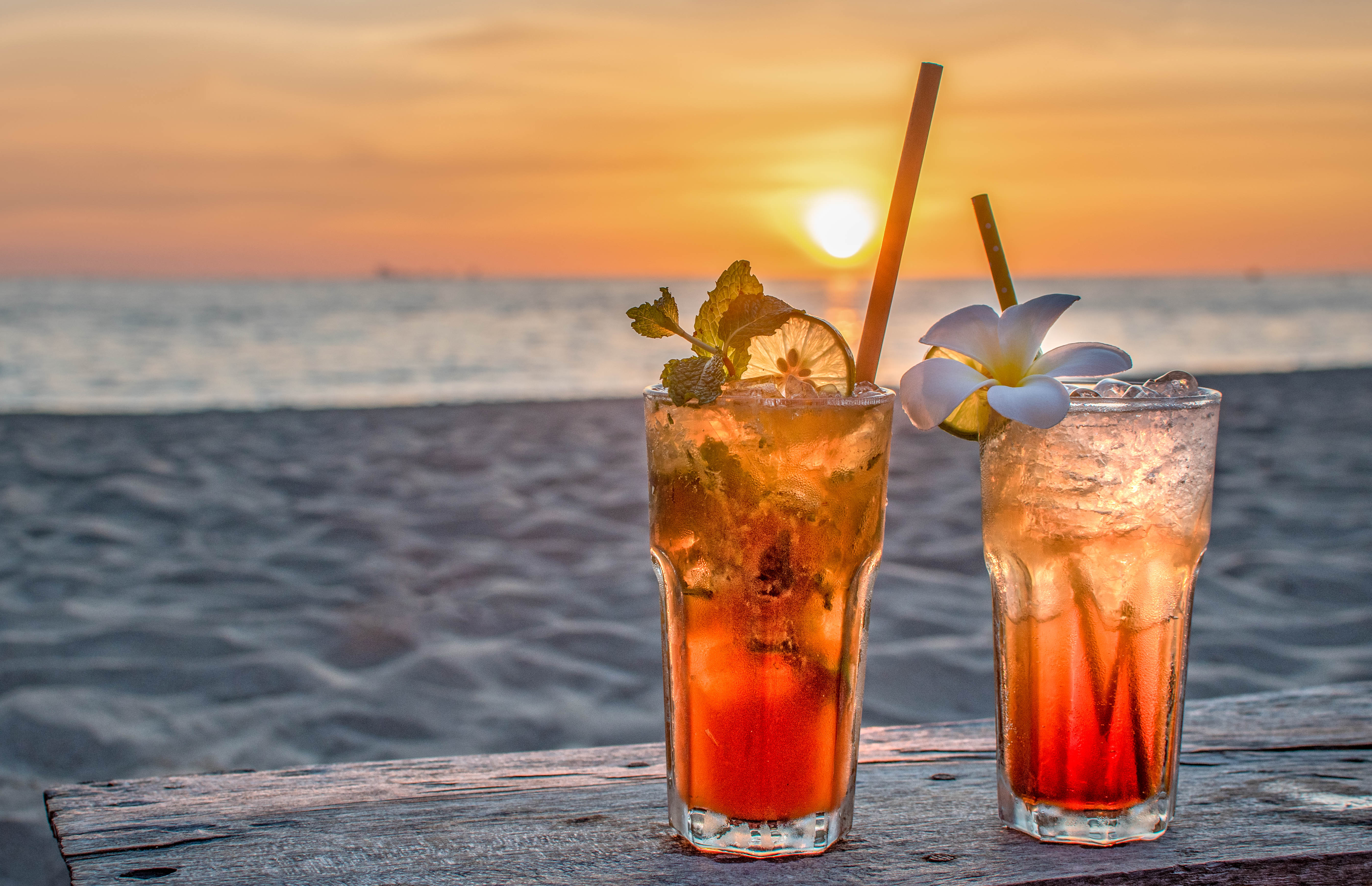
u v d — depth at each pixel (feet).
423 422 34.14
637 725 10.35
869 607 3.39
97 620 13.39
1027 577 3.21
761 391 3.26
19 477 23.31
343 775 3.74
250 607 14.07
